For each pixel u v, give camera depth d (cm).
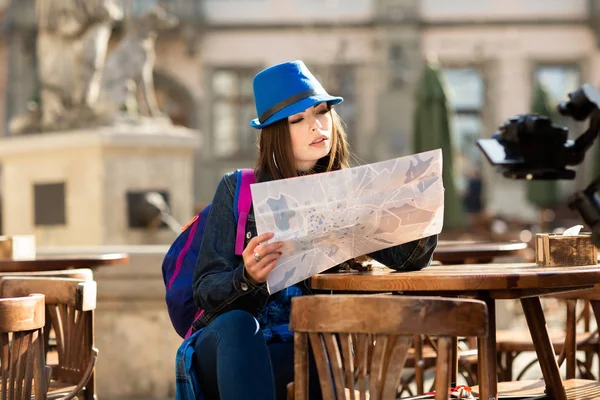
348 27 3291
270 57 3306
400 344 238
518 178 420
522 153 413
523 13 3303
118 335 656
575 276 276
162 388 654
